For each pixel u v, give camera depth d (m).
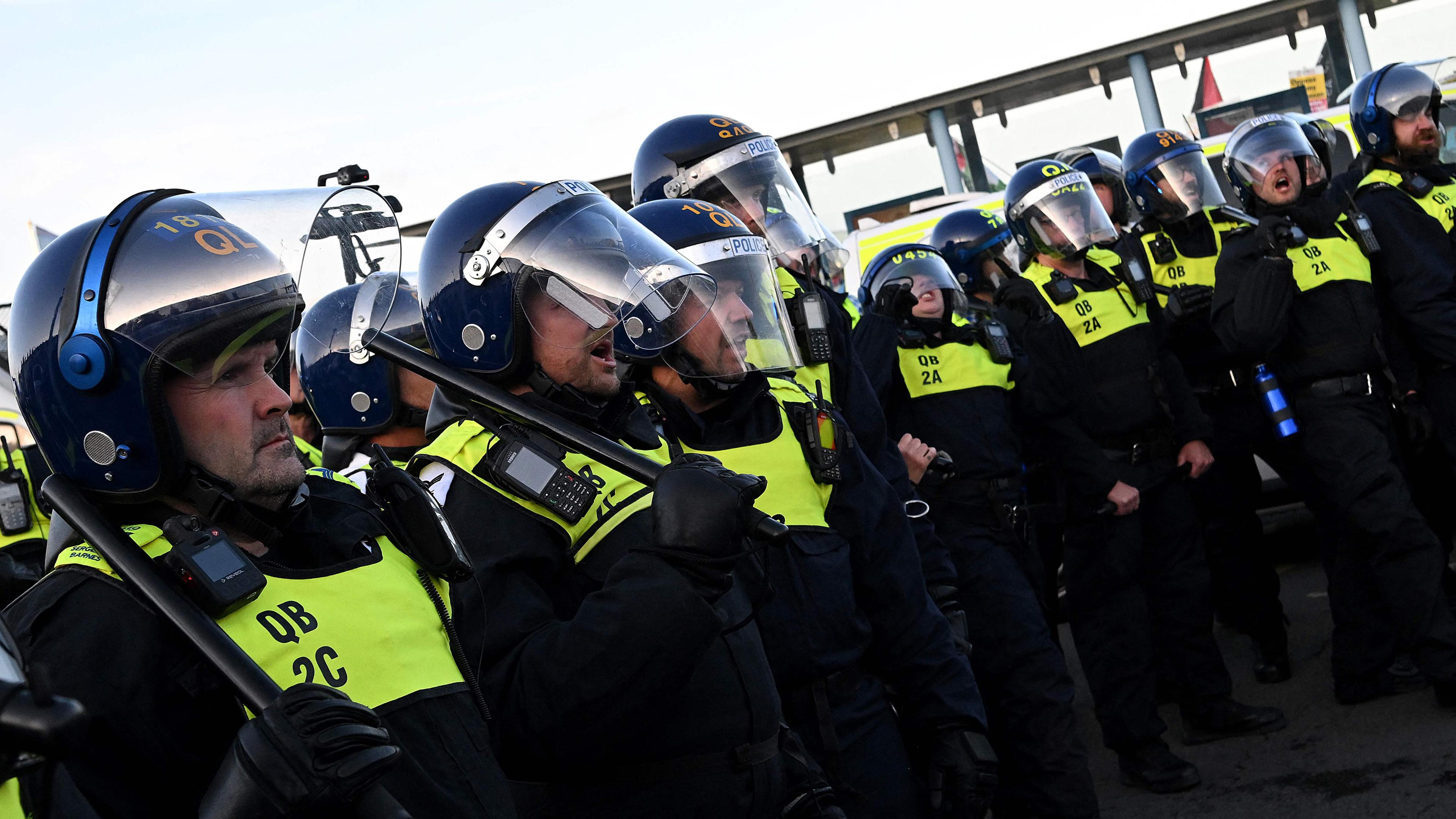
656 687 1.41
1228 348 4.18
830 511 2.23
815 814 1.83
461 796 1.20
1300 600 5.50
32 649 1.06
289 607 1.19
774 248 2.87
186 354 1.19
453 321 1.79
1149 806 3.79
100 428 1.20
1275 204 4.35
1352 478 3.99
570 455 1.74
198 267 1.21
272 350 1.29
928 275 3.59
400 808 0.99
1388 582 3.93
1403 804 3.36
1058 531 4.35
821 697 2.06
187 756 1.08
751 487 1.45
